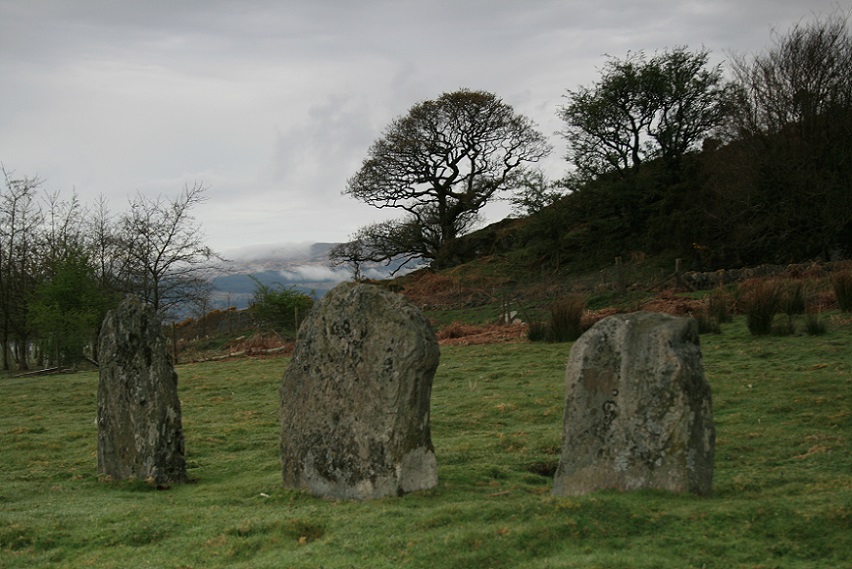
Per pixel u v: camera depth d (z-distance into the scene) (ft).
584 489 26.13
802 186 112.98
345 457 28.86
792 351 57.62
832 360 53.11
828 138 114.32
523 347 76.13
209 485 32.89
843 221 107.86
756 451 33.42
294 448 30.50
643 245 149.48
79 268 113.91
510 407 47.39
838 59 117.29
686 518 22.48
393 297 29.40
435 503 26.94
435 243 210.79
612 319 26.91
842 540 20.74
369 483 28.19
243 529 24.70
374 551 22.02
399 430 28.25
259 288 138.41
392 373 28.37
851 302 70.85
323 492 29.35
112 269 132.77
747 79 122.62
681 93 153.58
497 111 202.90
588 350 26.91
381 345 28.78
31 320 114.11
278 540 23.67
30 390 75.10
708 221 129.18
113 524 26.45
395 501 27.17
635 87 156.87
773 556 20.27
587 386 26.71
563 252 165.48
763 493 26.21
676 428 25.05
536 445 37.27
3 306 128.16
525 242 178.50
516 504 24.35
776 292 68.80
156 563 22.72
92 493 31.81
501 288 147.23
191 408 56.39
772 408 40.98
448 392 54.95
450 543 21.63
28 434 48.03
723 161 128.16
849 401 40.63
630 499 24.04
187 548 23.76
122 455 33.68
